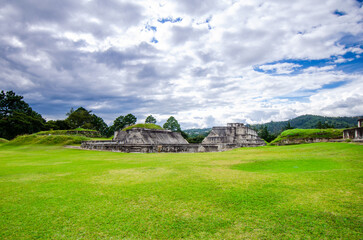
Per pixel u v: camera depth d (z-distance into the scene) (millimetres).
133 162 20500
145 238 6352
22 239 6371
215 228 6820
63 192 10250
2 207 8547
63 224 7211
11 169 16609
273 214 7609
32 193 10141
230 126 62688
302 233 6434
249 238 6262
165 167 16594
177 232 6637
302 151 25266
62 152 36344
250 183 11141
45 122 95312
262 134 96750
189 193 9805
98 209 8297
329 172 12727
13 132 71062
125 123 95250
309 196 9047
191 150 43094
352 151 20219
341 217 7223
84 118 96062
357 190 9539
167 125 90562
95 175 13867
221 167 16484
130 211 8078
